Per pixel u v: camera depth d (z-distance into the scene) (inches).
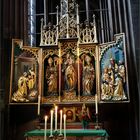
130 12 346.0
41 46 340.5
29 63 337.7
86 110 317.7
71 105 331.0
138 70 322.7
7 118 344.2
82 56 336.5
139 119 314.8
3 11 360.2
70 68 333.4
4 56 350.3
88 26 343.3
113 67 321.7
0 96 331.9
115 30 390.3
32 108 371.6
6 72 349.4
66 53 339.6
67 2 353.7
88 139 271.9
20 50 338.3
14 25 382.6
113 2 400.5
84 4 599.8
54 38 346.6
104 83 321.4
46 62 340.5
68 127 319.0
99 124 313.0
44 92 332.2
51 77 333.7
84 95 325.7
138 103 323.0
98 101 319.3
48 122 331.9
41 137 275.4
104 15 515.8
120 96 310.7
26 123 369.7
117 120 351.6
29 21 488.1
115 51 324.5
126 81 311.3
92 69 331.6
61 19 347.6
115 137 348.2
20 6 401.7
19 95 326.0
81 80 331.3
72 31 341.4
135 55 327.9
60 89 328.2
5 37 358.9
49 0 561.9
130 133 334.0
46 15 506.0
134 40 331.6
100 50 332.8
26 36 415.5
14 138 362.9
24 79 330.6
